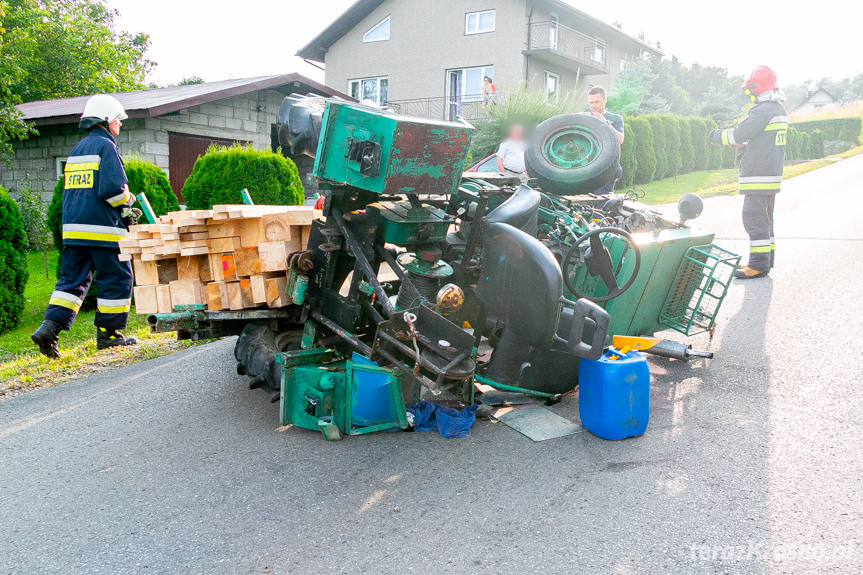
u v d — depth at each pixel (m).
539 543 2.66
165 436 3.95
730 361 4.80
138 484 3.33
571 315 3.80
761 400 4.07
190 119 14.69
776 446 3.44
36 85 27.02
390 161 3.19
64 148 15.91
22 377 5.21
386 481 3.25
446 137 3.38
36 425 4.21
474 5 25.95
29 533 2.90
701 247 5.04
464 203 4.05
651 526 2.75
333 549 2.69
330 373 3.77
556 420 3.94
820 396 4.05
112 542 2.80
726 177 24.70
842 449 3.36
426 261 3.70
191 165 14.88
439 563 2.56
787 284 6.82
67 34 27.91
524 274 3.49
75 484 3.36
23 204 12.01
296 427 4.02
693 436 3.61
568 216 4.48
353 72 29.06
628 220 4.84
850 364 4.51
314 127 4.03
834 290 6.38
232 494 3.18
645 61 32.94
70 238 5.55
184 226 4.17
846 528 2.67
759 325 5.57
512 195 4.11
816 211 11.98
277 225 4.02
